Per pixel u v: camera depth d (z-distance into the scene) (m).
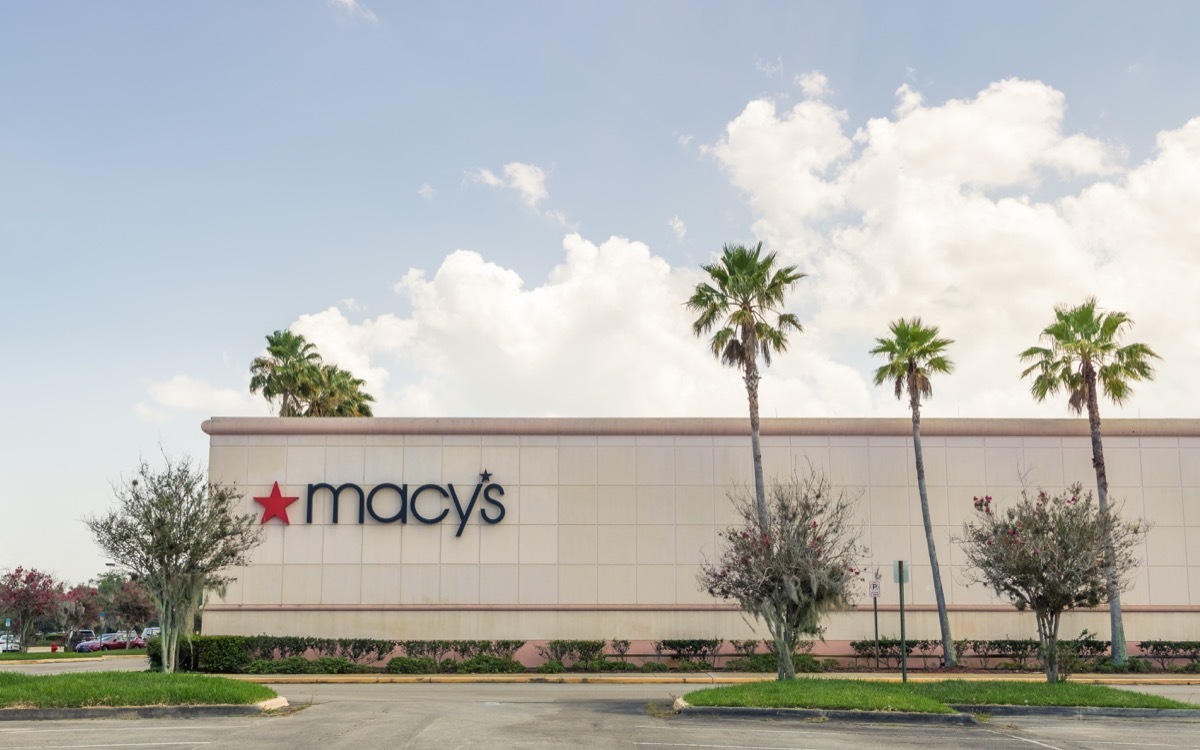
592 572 36.00
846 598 24.11
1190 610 35.78
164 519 24.33
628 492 36.41
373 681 31.52
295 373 53.28
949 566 36.06
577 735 16.56
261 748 14.70
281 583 35.72
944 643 34.34
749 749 15.40
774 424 36.56
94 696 19.06
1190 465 36.66
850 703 19.77
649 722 18.70
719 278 35.06
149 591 24.47
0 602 57.47
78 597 63.94
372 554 35.97
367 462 36.47
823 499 32.97
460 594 35.84
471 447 36.62
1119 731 18.41
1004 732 18.16
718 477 36.47
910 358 35.66
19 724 17.69
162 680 21.00
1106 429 36.75
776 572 23.55
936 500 36.38
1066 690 22.08
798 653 34.78
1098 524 23.52
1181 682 31.06
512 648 34.97
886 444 36.62
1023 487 34.97
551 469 36.53
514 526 36.22
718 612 35.72
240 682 21.47
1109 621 36.06
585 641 35.00
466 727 17.38
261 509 36.09
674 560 36.03
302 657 34.06
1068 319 35.91
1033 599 23.44
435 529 36.16
